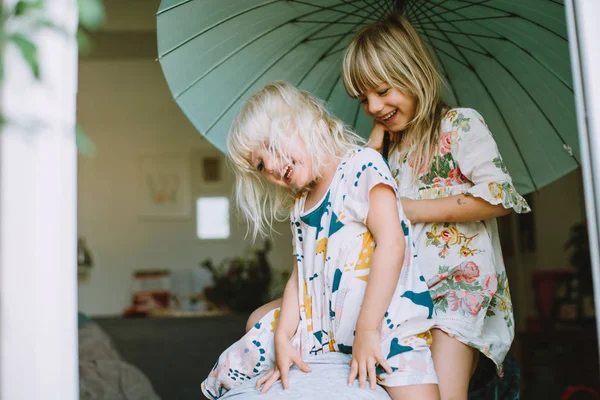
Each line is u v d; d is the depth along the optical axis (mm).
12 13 1034
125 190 8305
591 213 1171
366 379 1336
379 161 1470
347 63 1744
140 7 6090
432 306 1450
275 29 2004
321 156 1516
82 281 8156
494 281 1703
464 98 2119
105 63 7195
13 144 1047
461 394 1569
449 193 1721
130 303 8133
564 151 2074
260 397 1319
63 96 1081
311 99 1586
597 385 4039
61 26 1076
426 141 1749
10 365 1034
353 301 1410
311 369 1413
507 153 2135
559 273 4660
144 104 8133
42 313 1046
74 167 1103
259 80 2062
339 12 2002
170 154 8352
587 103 1178
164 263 8227
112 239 8242
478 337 1637
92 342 3102
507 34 1973
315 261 1487
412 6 1986
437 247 1710
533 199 5785
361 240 1436
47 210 1057
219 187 8328
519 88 2053
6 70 1041
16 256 1043
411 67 1700
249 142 1510
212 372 1638
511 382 1887
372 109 1729
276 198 1642
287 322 1516
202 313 6699
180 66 1897
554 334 4258
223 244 8242
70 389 1072
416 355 1377
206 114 2016
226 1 1851
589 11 1185
